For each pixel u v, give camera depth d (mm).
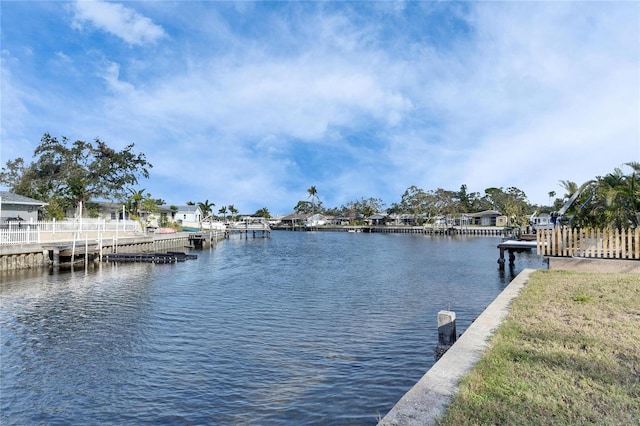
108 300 17438
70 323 13484
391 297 18078
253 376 8953
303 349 10734
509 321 7805
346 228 132625
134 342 11391
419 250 50625
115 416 7262
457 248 53938
